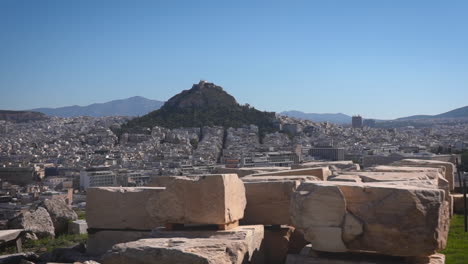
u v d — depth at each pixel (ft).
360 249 32.81
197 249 32.76
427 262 32.60
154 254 32.48
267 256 40.98
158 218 38.29
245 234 35.88
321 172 51.98
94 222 45.29
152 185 47.57
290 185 41.39
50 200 70.23
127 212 44.57
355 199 33.30
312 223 33.68
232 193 37.88
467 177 99.35
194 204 37.27
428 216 31.68
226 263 32.73
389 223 32.04
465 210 55.98
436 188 34.73
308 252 35.01
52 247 56.29
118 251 33.50
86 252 45.32
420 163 70.28
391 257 33.71
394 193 32.30
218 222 36.58
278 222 41.37
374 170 55.11
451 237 52.60
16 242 53.21
